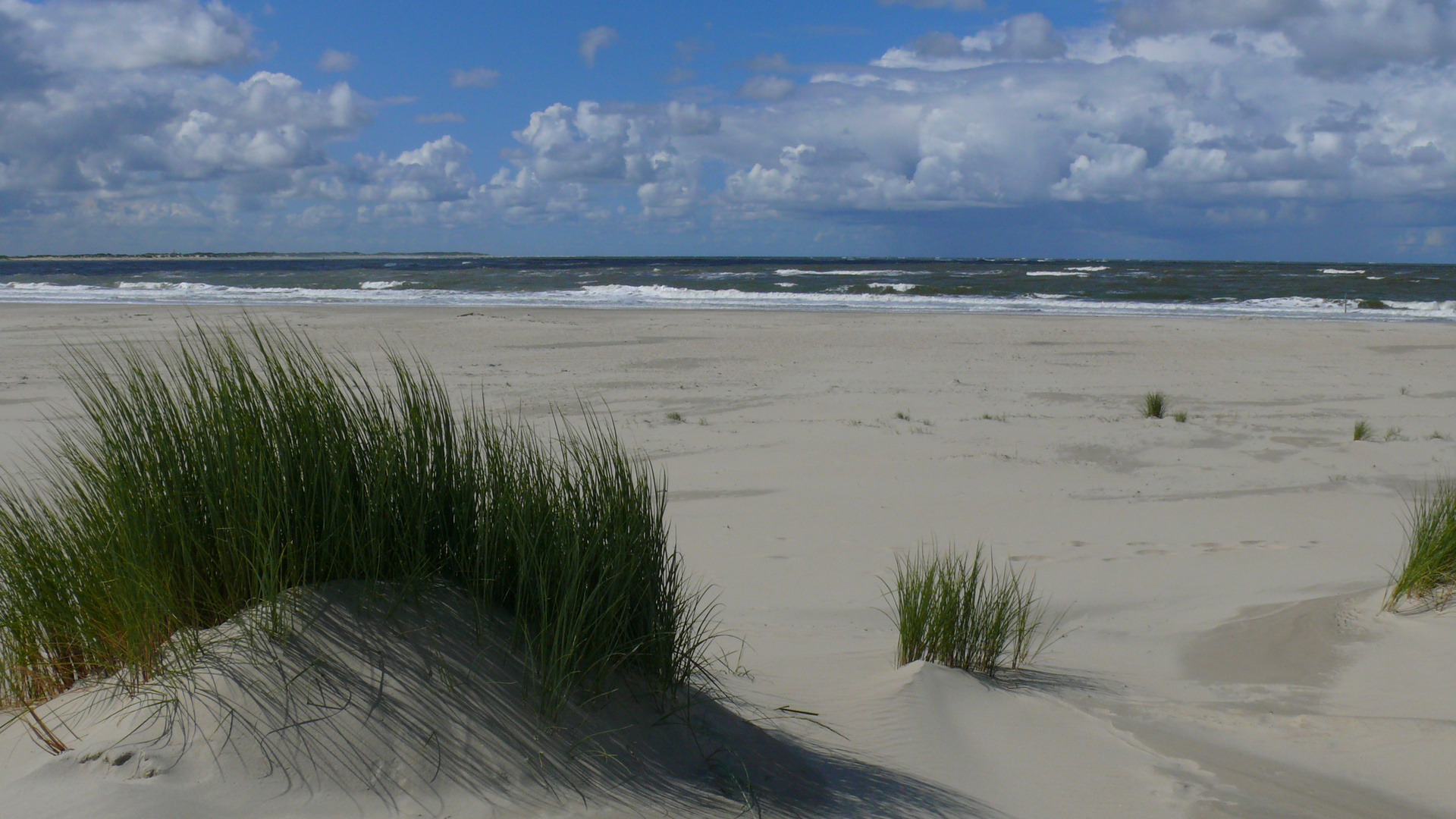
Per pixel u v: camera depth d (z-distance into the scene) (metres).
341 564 2.51
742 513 7.95
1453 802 2.87
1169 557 6.78
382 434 2.68
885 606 5.68
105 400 2.64
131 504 2.46
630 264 121.25
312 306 32.22
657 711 2.68
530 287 46.28
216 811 1.90
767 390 14.50
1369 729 3.52
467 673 2.40
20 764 2.07
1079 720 3.69
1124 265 111.75
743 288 45.31
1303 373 16.70
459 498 2.73
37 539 2.55
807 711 3.34
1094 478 9.21
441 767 2.15
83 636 2.46
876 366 17.55
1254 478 9.22
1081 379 15.88
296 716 2.14
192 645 2.29
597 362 17.86
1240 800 2.88
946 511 8.06
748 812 2.33
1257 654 4.68
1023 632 4.79
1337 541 7.11
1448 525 5.06
